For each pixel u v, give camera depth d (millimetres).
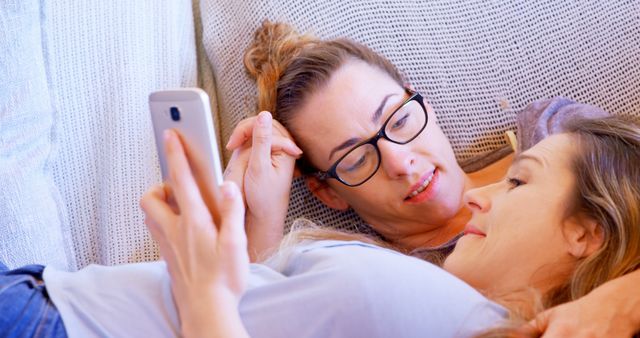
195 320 799
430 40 1464
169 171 819
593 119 1089
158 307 898
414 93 1265
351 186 1265
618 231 947
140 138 1378
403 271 879
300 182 1403
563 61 1450
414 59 1451
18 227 1172
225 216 802
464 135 1433
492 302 885
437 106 1439
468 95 1442
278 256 1036
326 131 1235
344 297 853
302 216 1400
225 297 807
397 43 1458
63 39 1384
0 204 1154
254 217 1244
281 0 1477
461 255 1049
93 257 1349
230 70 1501
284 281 894
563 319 858
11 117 1207
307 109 1247
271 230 1251
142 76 1412
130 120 1377
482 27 1476
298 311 865
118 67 1395
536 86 1448
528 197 1010
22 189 1188
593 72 1440
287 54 1344
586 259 956
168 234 824
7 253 1159
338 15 1469
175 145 815
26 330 893
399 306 848
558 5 1477
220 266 798
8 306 899
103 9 1418
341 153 1241
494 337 823
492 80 1450
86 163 1365
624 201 960
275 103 1309
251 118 1283
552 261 980
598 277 945
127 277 951
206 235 801
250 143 1276
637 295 887
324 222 1400
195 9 1645
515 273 994
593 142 1020
